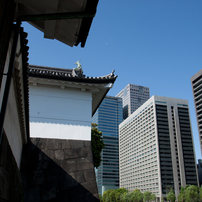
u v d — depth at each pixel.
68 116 14.23
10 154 7.48
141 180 127.31
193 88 107.88
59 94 14.66
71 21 6.20
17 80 7.25
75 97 14.89
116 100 184.25
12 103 7.43
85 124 14.34
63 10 5.90
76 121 14.25
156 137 118.06
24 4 5.72
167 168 112.12
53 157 12.59
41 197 11.02
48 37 7.00
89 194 11.69
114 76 14.68
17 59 6.45
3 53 4.39
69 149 13.18
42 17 5.20
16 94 7.82
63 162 12.55
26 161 12.00
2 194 6.04
